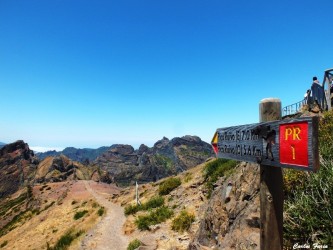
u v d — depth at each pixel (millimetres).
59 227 41031
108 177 190625
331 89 12906
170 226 17094
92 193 70875
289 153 2965
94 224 26984
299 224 5215
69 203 60656
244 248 6527
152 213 21219
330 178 5375
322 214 4949
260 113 3783
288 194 6531
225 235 8508
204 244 9734
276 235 3502
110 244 18609
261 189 3645
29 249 34938
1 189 186625
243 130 4012
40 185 109062
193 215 16578
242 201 8844
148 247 13320
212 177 20047
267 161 3375
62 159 190250
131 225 21500
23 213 76188
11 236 51594
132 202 37375
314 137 2609
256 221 7027
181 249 12711
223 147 4828
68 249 20500
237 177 10477
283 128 3070
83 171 187125
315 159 2586
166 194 30141
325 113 11398
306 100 15656
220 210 9930
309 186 5891
